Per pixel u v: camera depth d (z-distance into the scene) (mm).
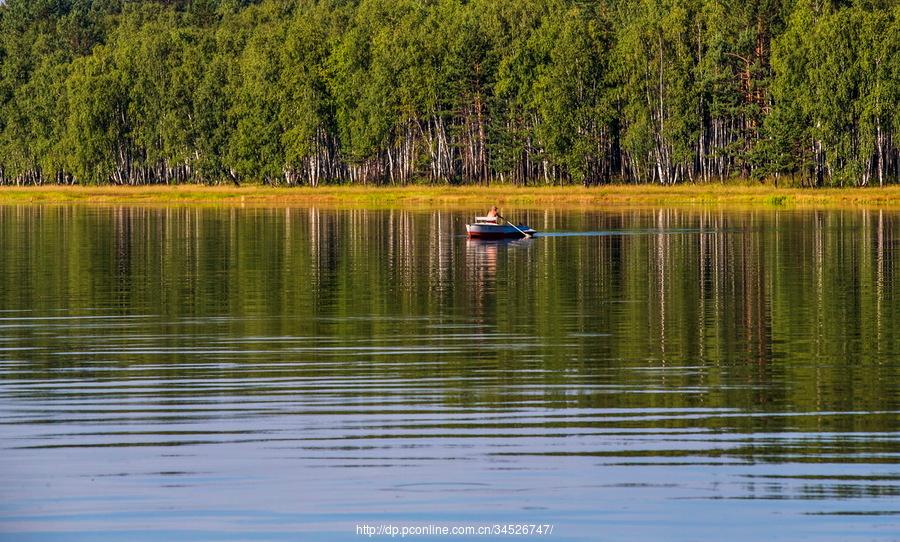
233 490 69750
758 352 112312
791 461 74375
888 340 118250
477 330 127750
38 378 101438
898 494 68000
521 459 75312
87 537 62625
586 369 104188
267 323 133750
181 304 150750
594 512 65938
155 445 78938
